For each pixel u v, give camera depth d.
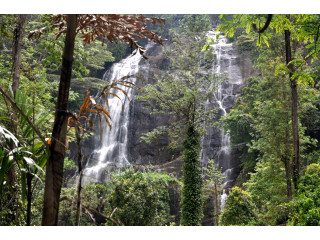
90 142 22.55
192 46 15.84
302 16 4.24
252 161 19.45
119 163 22.88
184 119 14.52
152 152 23.05
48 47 9.09
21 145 3.13
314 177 9.15
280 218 8.76
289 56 10.25
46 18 7.71
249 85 20.36
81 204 2.64
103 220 12.63
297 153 10.23
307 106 14.96
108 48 29.02
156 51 28.81
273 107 11.98
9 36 7.74
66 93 2.64
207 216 15.85
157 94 14.55
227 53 25.98
